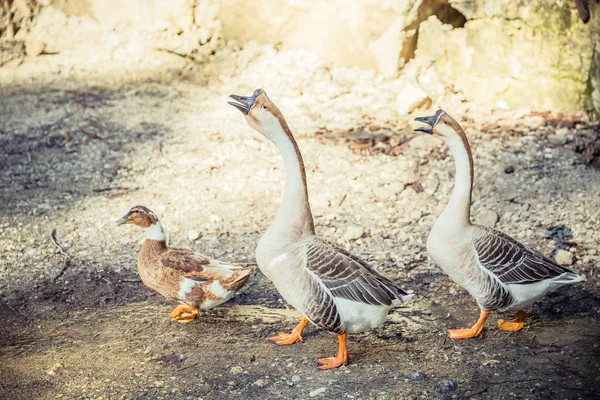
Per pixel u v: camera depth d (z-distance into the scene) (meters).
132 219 3.15
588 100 4.85
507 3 4.93
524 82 4.97
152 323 3.21
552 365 2.90
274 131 2.90
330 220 3.93
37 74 6.01
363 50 5.44
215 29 6.20
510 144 4.51
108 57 6.23
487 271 2.99
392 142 4.60
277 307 3.33
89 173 4.45
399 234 3.82
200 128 4.93
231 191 4.21
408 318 3.23
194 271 3.14
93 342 3.08
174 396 2.79
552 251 3.61
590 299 3.30
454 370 2.88
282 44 5.89
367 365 2.92
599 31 4.78
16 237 3.79
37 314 3.26
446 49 5.24
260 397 2.77
